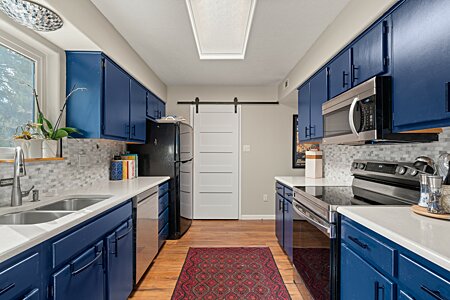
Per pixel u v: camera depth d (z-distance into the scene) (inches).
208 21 101.7
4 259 36.6
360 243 54.3
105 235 68.8
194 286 96.0
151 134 145.5
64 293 50.4
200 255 123.2
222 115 184.7
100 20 86.7
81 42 82.4
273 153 185.2
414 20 55.7
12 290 38.3
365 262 52.2
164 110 181.8
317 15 88.7
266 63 136.9
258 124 184.7
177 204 145.8
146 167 145.0
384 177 83.5
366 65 74.1
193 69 147.0
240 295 90.4
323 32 101.3
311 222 79.1
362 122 70.3
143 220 99.9
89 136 89.2
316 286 75.4
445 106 47.8
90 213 59.2
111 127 98.0
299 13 87.4
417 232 42.9
